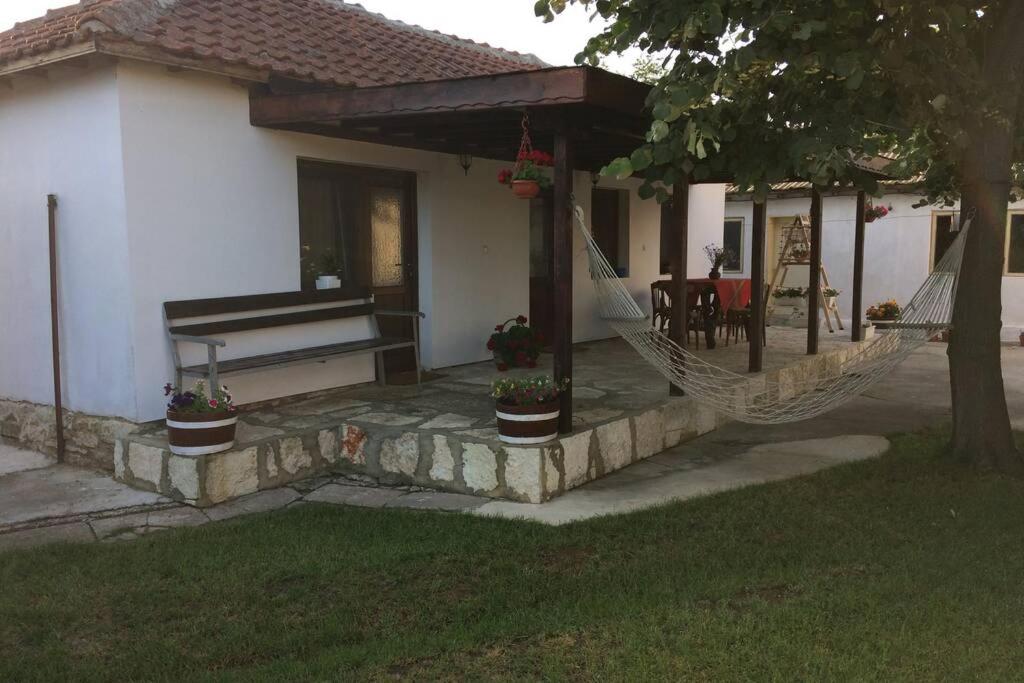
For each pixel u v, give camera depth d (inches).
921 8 166.4
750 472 208.7
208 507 182.9
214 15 234.5
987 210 198.4
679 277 238.7
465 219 302.4
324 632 121.5
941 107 160.9
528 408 182.4
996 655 111.0
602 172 168.4
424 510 178.2
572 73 169.9
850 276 547.8
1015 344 472.1
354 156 255.1
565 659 112.6
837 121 167.2
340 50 261.0
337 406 232.1
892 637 116.2
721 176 298.4
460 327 304.5
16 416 241.4
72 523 173.0
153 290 204.4
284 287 239.0
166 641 119.7
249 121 225.6
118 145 195.9
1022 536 157.6
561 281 190.7
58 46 187.8
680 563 146.5
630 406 229.5
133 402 203.9
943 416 283.6
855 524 166.6
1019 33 185.9
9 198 232.1
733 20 159.2
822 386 318.3
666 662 110.4
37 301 228.5
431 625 124.4
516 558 149.6
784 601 129.3
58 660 114.5
